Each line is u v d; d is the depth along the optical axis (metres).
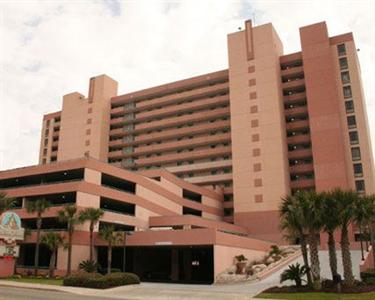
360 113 77.88
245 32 90.12
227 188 89.12
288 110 84.44
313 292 29.33
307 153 81.06
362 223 35.59
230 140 90.44
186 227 61.62
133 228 61.31
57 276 48.22
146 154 100.75
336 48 83.56
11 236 48.44
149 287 36.31
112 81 108.94
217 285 40.34
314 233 32.12
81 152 102.50
